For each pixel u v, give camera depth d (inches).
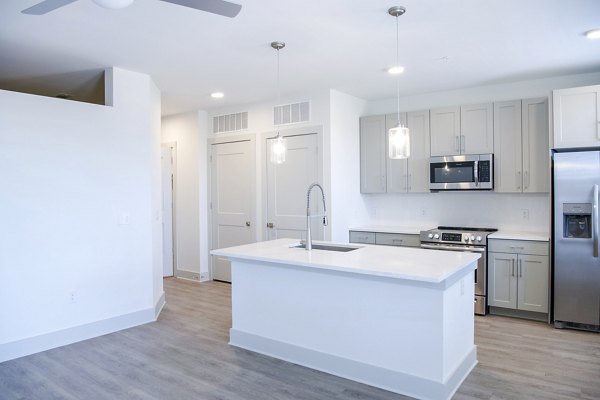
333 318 121.4
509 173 180.4
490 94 192.9
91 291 153.9
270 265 134.1
